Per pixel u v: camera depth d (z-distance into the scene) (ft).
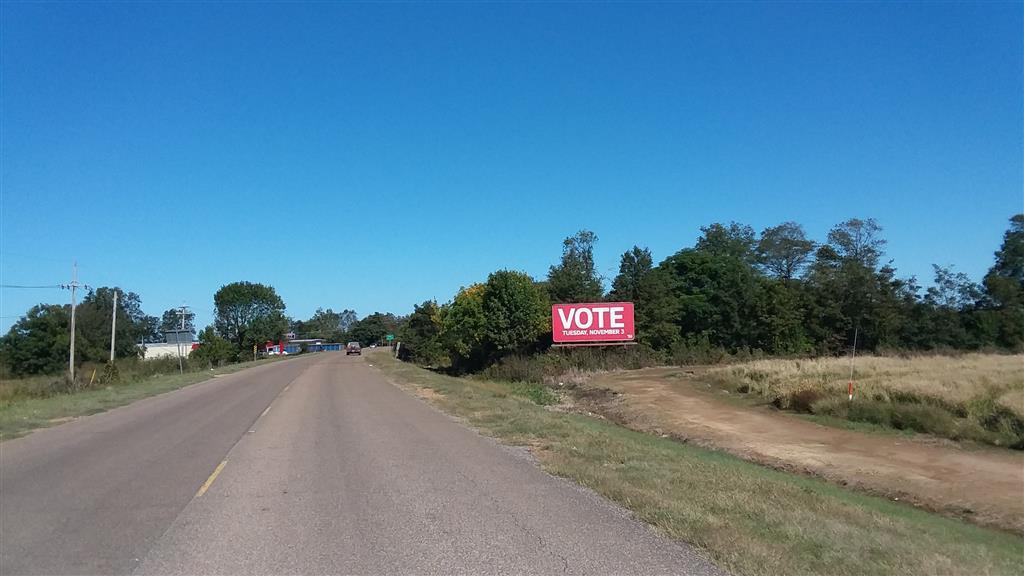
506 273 157.89
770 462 57.26
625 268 217.36
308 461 36.32
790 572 17.84
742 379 108.47
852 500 38.11
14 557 19.63
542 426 50.19
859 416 74.02
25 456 38.70
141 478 31.81
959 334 199.72
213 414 62.90
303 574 18.06
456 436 45.80
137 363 187.32
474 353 164.45
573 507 25.09
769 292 196.75
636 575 17.54
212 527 22.88
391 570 18.28
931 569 19.67
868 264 245.24
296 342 545.44
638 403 94.38
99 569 18.56
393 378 123.34
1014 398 69.21
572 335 155.84
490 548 20.06
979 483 47.85
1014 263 264.11
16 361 248.52
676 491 27.63
